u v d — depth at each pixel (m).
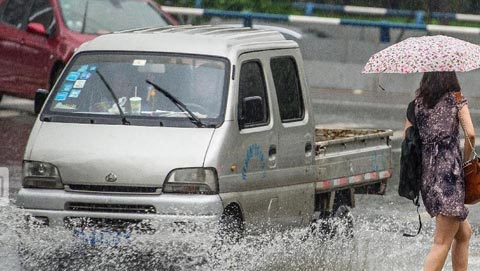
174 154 24.94
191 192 24.77
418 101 23.56
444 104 23.28
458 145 23.34
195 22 71.88
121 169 24.95
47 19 49.78
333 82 66.94
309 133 28.23
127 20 50.38
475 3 81.69
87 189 25.20
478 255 28.52
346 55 67.19
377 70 23.62
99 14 50.06
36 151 25.72
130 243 24.73
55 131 26.03
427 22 75.00
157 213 24.67
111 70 27.02
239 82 26.34
